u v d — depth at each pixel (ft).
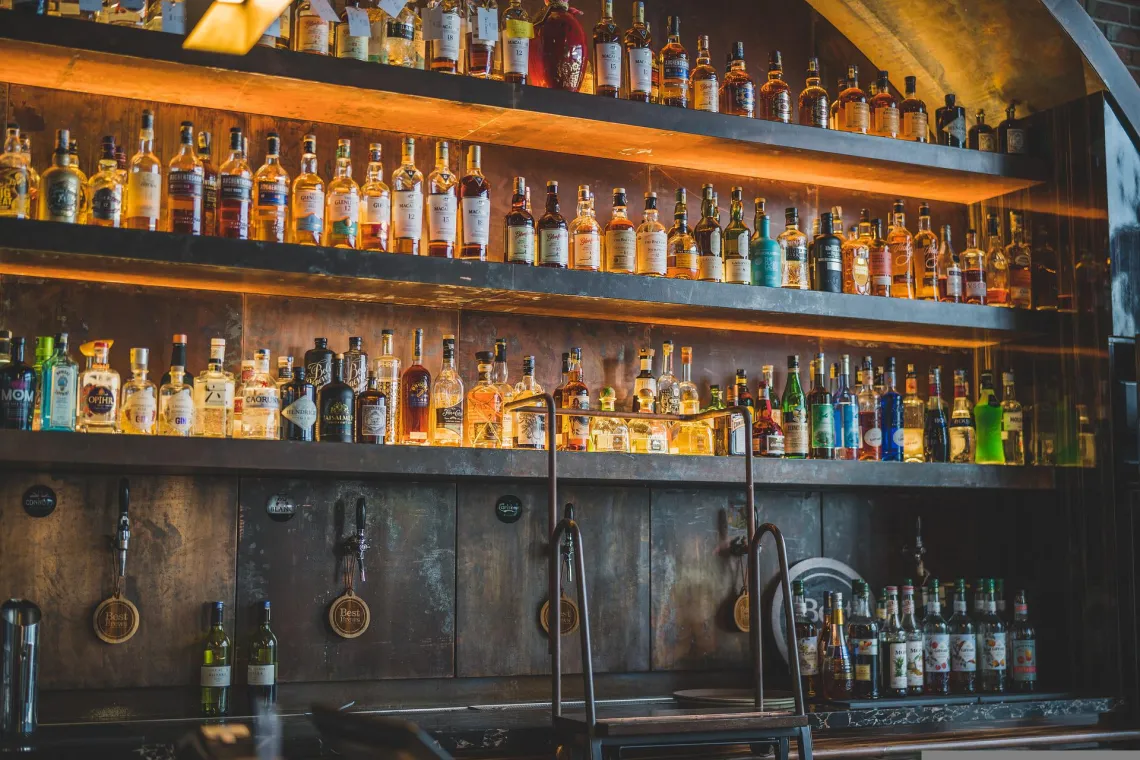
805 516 11.27
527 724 8.37
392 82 8.99
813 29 11.88
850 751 8.96
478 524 10.05
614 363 10.73
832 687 9.95
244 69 8.54
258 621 9.16
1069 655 11.00
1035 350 11.55
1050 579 11.26
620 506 10.55
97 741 7.54
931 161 10.94
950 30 11.56
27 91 8.93
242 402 9.15
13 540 8.62
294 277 8.89
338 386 8.98
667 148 10.52
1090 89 11.07
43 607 8.63
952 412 12.05
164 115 9.30
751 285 10.16
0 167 8.30
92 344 8.58
